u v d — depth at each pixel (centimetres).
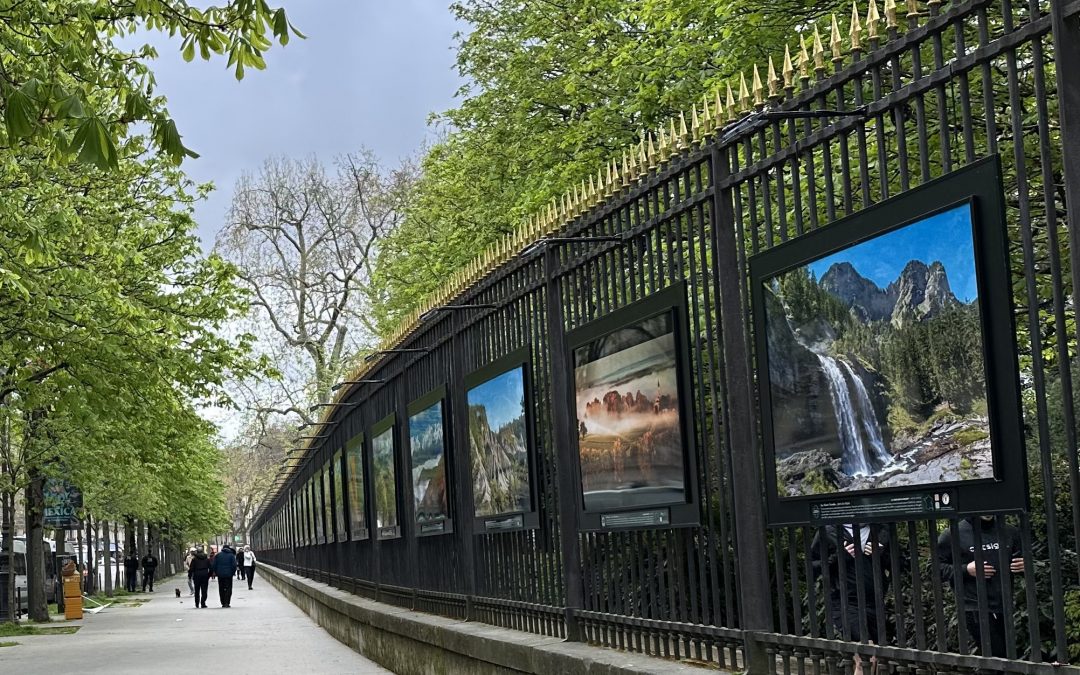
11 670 1823
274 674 1581
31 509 3375
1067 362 446
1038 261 992
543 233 998
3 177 1786
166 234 2633
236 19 897
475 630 1129
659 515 790
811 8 1622
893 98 539
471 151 2994
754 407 685
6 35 1180
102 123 705
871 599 717
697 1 1798
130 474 3819
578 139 2356
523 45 2847
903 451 539
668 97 1966
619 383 844
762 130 661
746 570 688
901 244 532
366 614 1742
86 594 5150
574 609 948
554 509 1009
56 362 2308
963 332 500
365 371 1905
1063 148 441
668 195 784
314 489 3200
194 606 4169
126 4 1217
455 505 1332
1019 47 510
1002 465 484
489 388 1147
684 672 720
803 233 620
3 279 1620
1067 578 666
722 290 710
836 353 582
